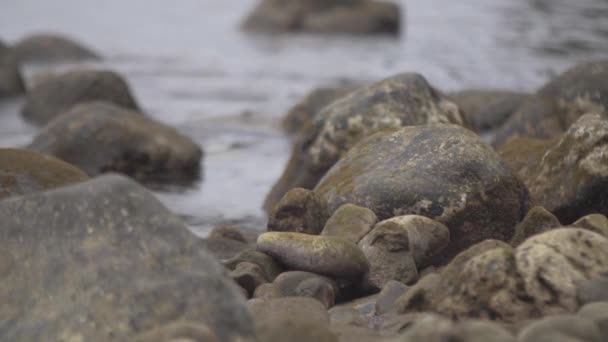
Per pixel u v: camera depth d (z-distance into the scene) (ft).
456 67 234.17
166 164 135.13
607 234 68.13
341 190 82.79
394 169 81.82
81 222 53.21
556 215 82.64
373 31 314.14
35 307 51.93
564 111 122.11
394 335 56.13
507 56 245.24
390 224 72.79
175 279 49.90
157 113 180.75
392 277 71.00
